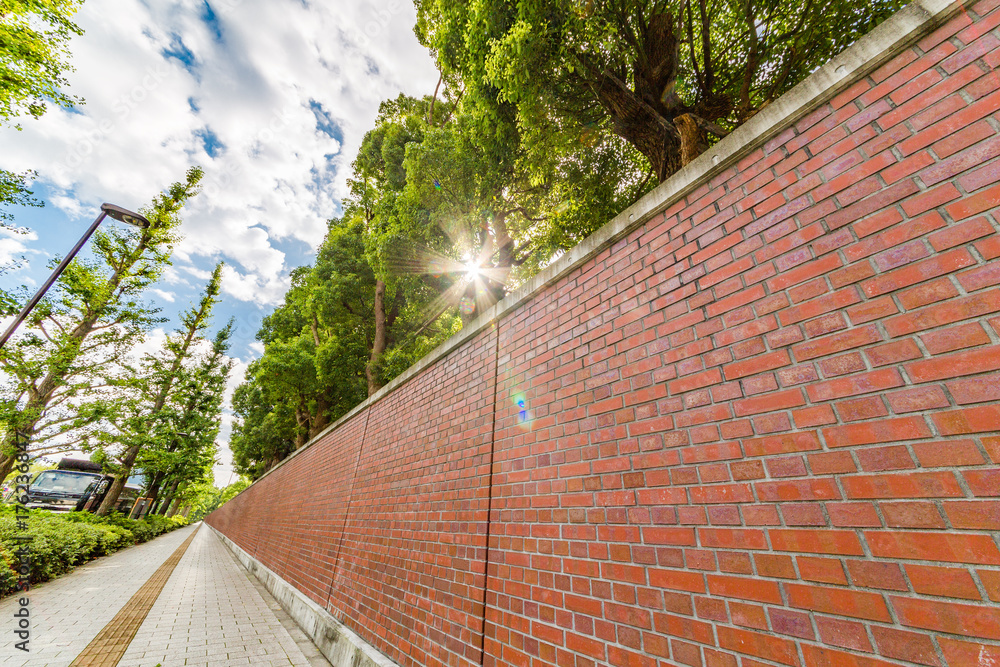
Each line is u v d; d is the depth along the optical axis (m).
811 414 1.43
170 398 16.92
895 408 1.25
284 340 20.39
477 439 3.23
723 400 1.69
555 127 6.84
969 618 0.98
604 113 6.62
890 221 1.42
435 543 3.25
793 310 1.58
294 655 4.05
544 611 2.10
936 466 1.14
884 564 1.16
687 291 2.00
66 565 7.36
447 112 14.38
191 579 8.30
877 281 1.40
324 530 6.20
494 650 2.30
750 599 1.39
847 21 5.04
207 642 4.21
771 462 1.48
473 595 2.62
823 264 1.55
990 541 1.00
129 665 3.43
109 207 8.18
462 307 11.05
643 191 8.03
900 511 1.17
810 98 1.76
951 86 1.38
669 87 5.76
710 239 1.98
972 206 1.25
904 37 1.53
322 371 14.97
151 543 15.80
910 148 1.43
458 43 7.77
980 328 1.15
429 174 8.72
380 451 5.22
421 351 13.59
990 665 0.92
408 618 3.23
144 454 15.38
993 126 1.26
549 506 2.31
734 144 2.00
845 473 1.30
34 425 9.02
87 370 10.08
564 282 2.85
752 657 1.32
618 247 2.50
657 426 1.90
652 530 1.75
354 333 15.98
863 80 1.62
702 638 1.46
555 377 2.62
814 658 1.20
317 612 4.84
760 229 1.79
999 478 1.03
